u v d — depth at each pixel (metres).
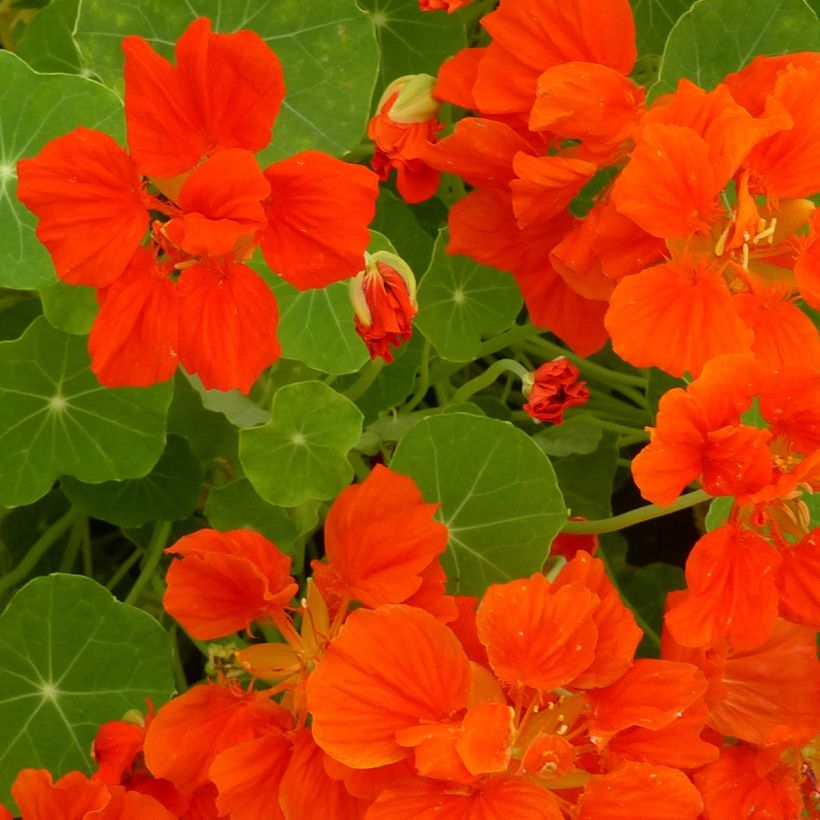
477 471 0.58
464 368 0.69
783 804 0.55
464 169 0.57
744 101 0.55
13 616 0.58
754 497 0.53
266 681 0.56
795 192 0.55
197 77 0.53
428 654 0.53
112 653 0.59
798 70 0.54
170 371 0.55
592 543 0.61
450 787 0.53
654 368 0.62
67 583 0.58
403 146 0.58
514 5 0.56
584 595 0.54
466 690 0.53
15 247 0.58
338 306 0.61
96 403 0.60
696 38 0.58
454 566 0.59
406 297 0.58
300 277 0.54
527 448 0.58
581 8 0.56
